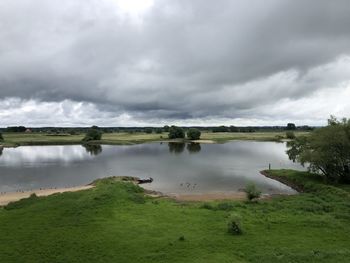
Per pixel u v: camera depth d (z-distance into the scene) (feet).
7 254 87.40
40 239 96.84
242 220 113.91
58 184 216.33
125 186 169.78
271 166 295.69
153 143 605.31
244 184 210.38
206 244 92.99
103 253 87.66
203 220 114.32
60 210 123.34
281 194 178.70
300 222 111.96
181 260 83.25
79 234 100.32
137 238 97.25
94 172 266.16
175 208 130.41
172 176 241.35
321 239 97.19
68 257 85.71
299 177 207.62
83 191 153.48
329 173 189.67
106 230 103.50
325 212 127.13
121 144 579.89
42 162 332.80
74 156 388.78
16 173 262.47
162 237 98.02
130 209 126.11
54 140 634.84
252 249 89.71
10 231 103.35
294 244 93.40
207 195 175.63
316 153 185.57
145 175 246.47
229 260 82.89
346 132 186.91
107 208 125.70
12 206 134.10
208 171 265.34
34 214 119.75
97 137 634.02
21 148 517.96
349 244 93.71
